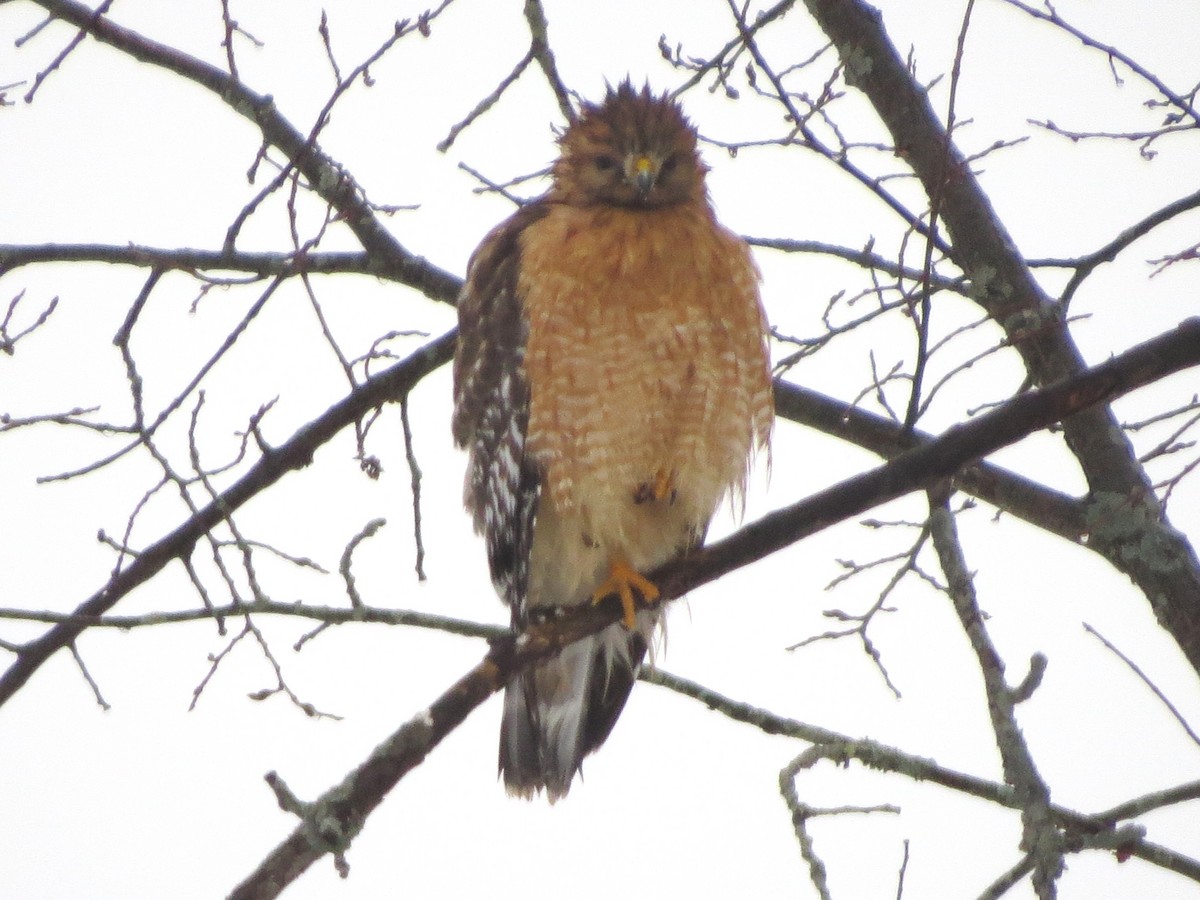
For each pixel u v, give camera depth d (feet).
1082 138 35.76
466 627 34.96
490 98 35.76
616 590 35.24
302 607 33.27
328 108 31.81
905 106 40.29
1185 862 32.30
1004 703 31.04
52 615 33.06
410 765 28.73
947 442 30.40
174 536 38.73
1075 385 29.76
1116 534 36.73
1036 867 29.68
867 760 34.14
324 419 39.88
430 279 42.96
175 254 41.14
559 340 36.09
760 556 32.83
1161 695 29.76
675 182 38.11
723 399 36.58
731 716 36.45
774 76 34.86
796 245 38.40
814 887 29.63
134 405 33.53
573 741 37.29
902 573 32.73
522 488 36.81
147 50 41.52
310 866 28.04
